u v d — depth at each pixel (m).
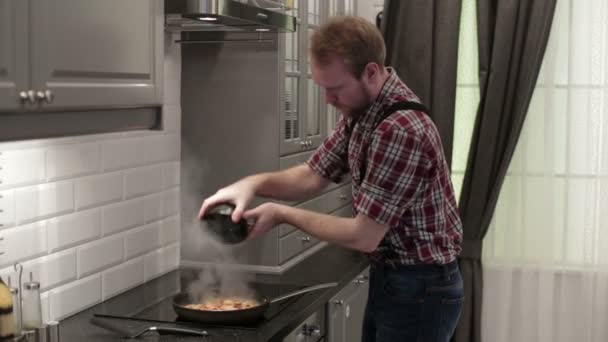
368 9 4.22
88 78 1.82
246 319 2.39
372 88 2.32
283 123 3.17
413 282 2.49
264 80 3.12
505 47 3.87
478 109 3.95
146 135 2.96
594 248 3.97
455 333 4.05
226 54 3.16
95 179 2.65
